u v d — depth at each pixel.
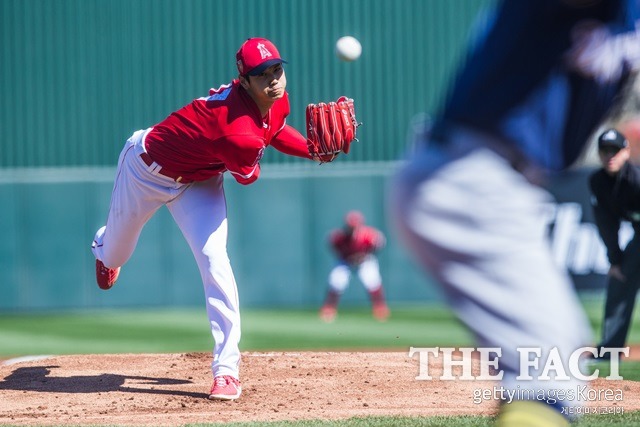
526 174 8.37
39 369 22.88
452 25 62.81
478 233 7.91
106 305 59.97
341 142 19.59
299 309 58.41
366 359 23.66
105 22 63.31
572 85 8.12
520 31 7.90
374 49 62.84
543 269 7.90
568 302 7.98
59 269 60.47
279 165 61.28
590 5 7.77
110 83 63.31
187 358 24.00
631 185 23.64
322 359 23.64
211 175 18.92
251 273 60.06
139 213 19.69
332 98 62.84
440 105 8.36
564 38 7.86
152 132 18.53
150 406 18.55
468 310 8.03
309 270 60.16
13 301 60.28
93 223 60.94
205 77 63.12
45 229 60.66
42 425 16.39
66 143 63.25
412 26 62.81
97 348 38.94
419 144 8.34
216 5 62.97
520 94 7.95
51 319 54.09
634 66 8.20
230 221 59.97
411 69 62.88
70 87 63.34
